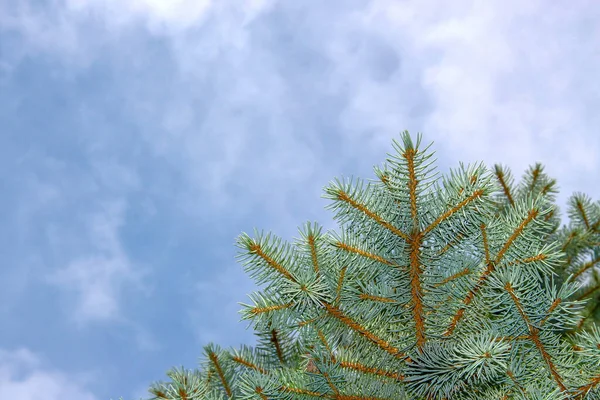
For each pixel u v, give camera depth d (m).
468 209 0.89
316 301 0.91
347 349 1.01
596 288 1.70
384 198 0.92
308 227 0.92
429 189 0.90
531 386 0.92
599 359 0.88
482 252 0.94
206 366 1.26
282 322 0.94
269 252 0.92
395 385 0.99
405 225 0.91
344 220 0.93
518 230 0.93
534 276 0.92
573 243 1.74
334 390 0.95
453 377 0.93
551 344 0.93
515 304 0.91
